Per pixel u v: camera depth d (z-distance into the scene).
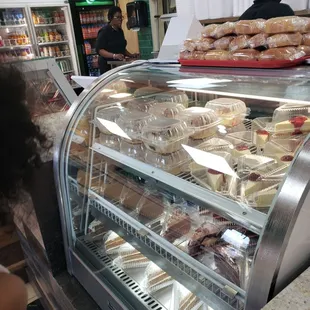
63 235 1.47
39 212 1.41
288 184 0.64
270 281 0.65
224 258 0.93
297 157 0.67
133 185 1.32
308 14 2.38
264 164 0.95
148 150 1.19
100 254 1.35
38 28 5.21
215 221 1.05
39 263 1.63
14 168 0.60
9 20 4.79
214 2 2.93
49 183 1.40
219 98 1.32
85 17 5.42
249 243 0.92
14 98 0.60
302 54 1.13
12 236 1.79
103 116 1.44
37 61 1.82
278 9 2.09
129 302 1.14
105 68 4.48
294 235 0.64
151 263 1.25
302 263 0.70
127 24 4.89
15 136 0.60
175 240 1.06
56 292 1.50
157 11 4.57
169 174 1.08
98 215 1.38
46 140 0.70
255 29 1.21
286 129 1.03
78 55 5.44
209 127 1.17
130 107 1.48
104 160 1.39
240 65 1.23
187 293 1.11
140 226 1.17
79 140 1.41
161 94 1.48
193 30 2.11
